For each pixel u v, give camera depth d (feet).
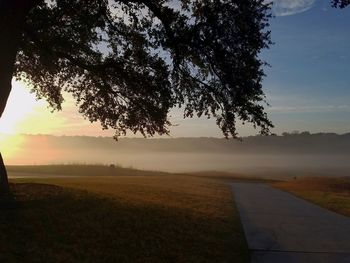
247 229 46.24
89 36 50.08
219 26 42.91
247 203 68.49
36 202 40.32
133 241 34.19
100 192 53.47
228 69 43.62
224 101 46.60
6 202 37.76
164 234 37.37
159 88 48.24
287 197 80.48
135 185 75.25
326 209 64.34
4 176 40.29
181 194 68.13
